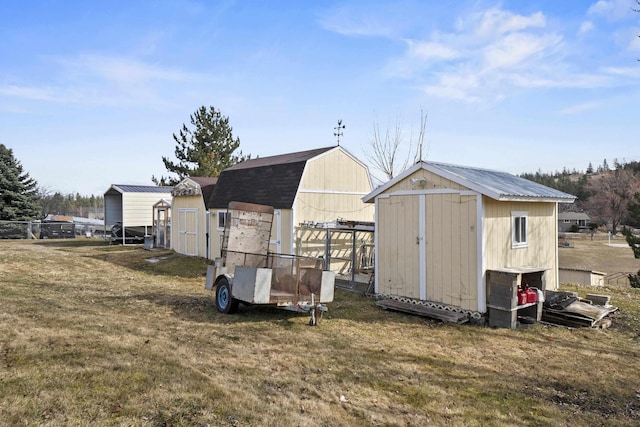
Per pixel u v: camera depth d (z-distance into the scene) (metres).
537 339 7.51
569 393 5.27
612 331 8.16
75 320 7.39
